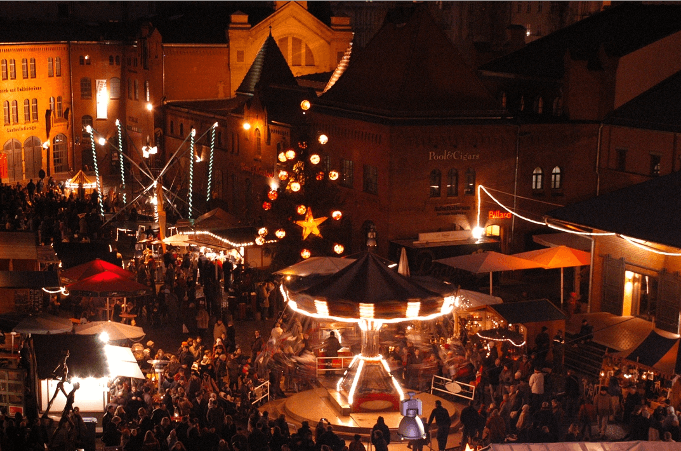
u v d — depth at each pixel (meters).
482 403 33.59
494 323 41.25
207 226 56.38
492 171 54.72
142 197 73.81
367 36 150.00
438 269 52.72
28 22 94.75
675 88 52.91
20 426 28.06
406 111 53.66
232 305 48.50
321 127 59.34
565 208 44.97
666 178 44.00
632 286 44.25
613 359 36.06
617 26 60.72
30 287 40.47
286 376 38.22
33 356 33.31
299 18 91.00
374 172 54.91
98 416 32.72
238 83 90.00
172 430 27.20
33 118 91.44
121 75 95.50
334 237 52.56
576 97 55.78
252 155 69.00
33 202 67.31
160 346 43.72
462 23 139.12
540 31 136.38
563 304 50.19
